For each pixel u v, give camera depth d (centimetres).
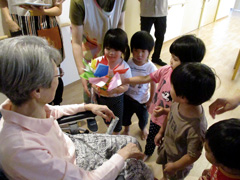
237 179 62
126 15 297
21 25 144
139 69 130
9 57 45
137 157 77
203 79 71
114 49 113
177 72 76
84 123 177
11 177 53
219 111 95
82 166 79
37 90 53
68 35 214
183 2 399
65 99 219
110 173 65
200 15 502
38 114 61
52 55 54
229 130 60
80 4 114
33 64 47
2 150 50
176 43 96
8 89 49
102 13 121
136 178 77
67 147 79
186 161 82
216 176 69
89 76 104
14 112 54
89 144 88
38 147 53
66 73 233
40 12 142
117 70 105
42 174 52
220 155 60
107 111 97
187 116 81
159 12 269
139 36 120
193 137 78
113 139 91
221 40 425
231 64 304
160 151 110
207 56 335
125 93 139
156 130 123
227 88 233
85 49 143
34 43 50
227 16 687
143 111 144
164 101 107
